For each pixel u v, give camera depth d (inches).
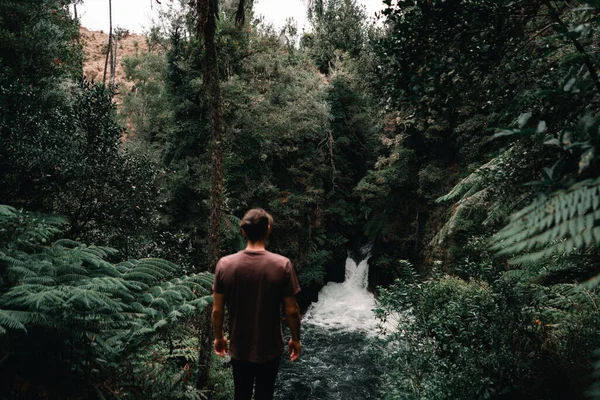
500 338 164.4
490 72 112.0
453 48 112.5
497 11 99.1
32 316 102.9
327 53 964.6
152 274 161.0
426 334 195.9
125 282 132.6
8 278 121.3
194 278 167.8
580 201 32.7
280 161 807.1
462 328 182.2
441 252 657.6
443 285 226.8
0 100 275.4
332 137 849.5
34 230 151.6
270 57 741.3
